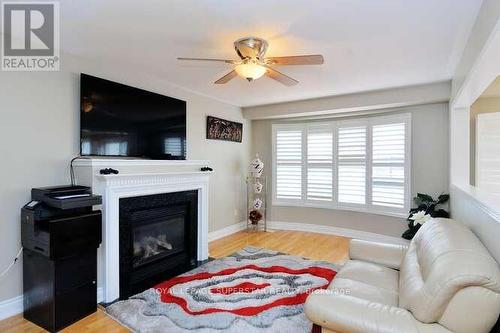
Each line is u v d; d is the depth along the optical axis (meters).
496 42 1.63
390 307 1.40
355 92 4.08
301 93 4.16
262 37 2.32
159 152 3.42
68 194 2.24
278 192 5.34
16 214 2.33
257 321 2.17
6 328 2.16
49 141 2.52
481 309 1.19
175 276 3.09
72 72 2.69
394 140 4.24
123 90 3.00
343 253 3.90
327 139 4.95
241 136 5.16
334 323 1.36
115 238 2.61
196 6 1.86
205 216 3.69
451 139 3.48
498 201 1.86
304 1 1.80
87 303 2.33
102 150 2.82
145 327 2.13
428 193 3.98
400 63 2.90
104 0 1.80
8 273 2.30
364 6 1.85
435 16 1.97
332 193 4.89
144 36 2.32
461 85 2.65
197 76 3.39
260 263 3.46
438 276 1.32
